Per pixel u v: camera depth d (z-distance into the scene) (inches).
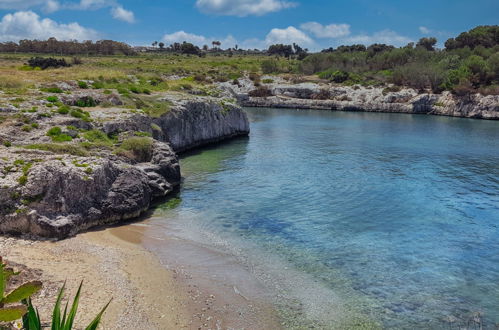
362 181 1366.9
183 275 684.7
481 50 4896.7
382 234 905.5
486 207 1112.8
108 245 789.2
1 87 1697.8
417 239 882.1
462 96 3774.6
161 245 808.3
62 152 1032.8
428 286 679.7
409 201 1157.7
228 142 2175.2
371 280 693.3
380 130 2721.5
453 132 2650.1
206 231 894.4
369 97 4247.0
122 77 2440.9
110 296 591.5
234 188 1247.5
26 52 6225.4
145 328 527.2
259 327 551.2
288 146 2062.0
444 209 1091.9
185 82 2802.7
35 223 783.7
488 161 1732.3
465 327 566.3
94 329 316.2
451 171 1540.4
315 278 693.9
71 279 625.3
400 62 5142.7
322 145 2105.1
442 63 4468.5
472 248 840.9
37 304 531.2
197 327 542.0
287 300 621.0
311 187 1278.3
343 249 818.2
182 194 1174.3
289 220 978.7
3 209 785.6
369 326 563.2
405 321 577.9
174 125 1784.0
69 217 831.7
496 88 3651.6
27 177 824.3
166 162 1220.5
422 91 4153.5
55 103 1464.1
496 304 629.9
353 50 7214.6
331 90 4456.2
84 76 2229.3
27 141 1091.3
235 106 2389.3
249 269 718.5
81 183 873.5
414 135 2502.5
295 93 4517.7
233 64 5841.5
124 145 1224.8
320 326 559.2
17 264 639.1
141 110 1627.7
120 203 933.8
